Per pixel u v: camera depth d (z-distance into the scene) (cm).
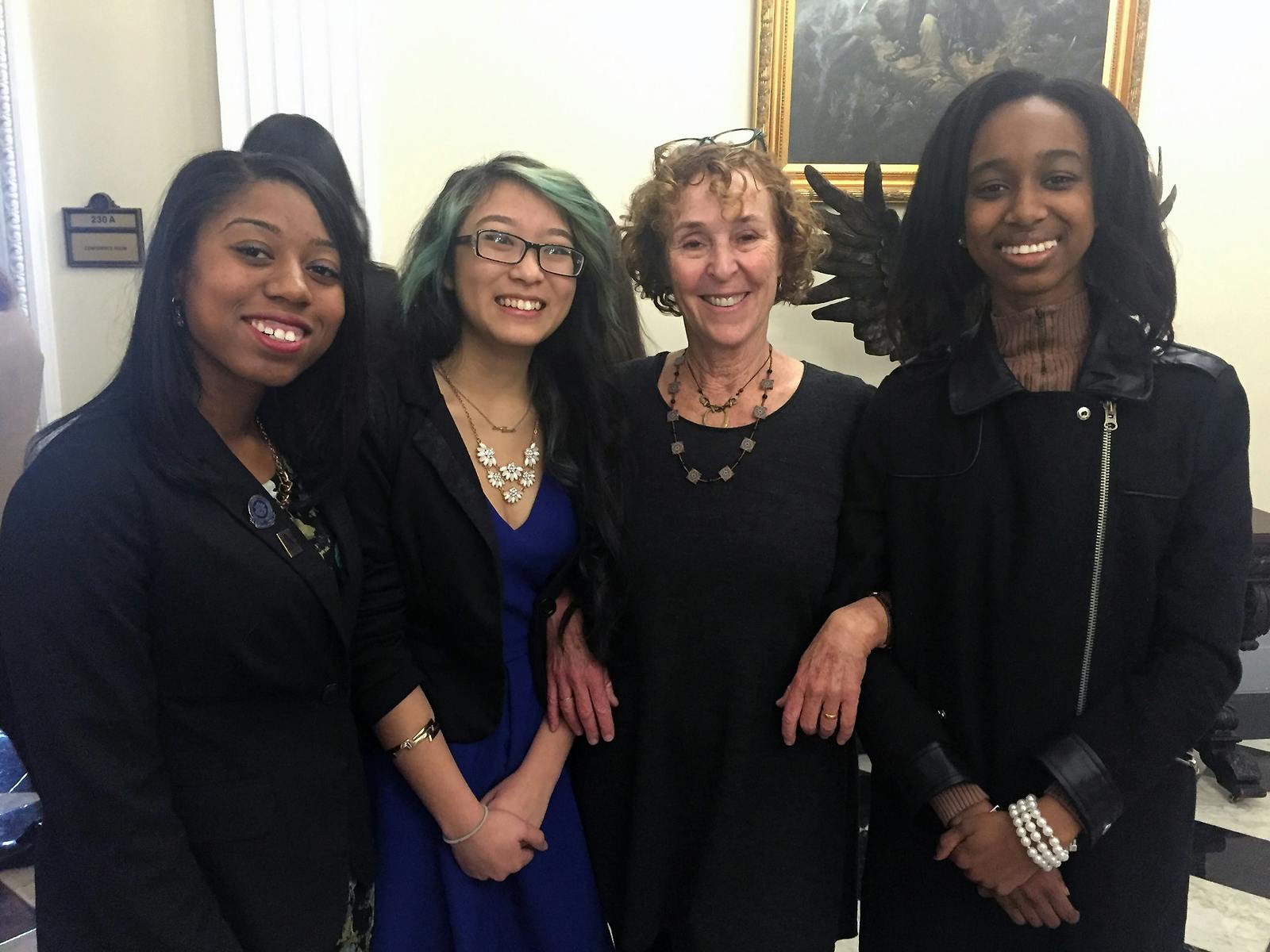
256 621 86
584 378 123
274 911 90
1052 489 97
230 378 89
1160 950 98
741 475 118
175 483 83
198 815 87
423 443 112
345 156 252
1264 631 230
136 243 254
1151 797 98
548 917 118
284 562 88
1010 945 102
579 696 120
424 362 121
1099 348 98
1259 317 280
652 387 129
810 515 117
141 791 81
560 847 122
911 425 109
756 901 115
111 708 79
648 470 122
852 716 109
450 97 260
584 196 117
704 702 117
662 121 266
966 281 109
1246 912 191
